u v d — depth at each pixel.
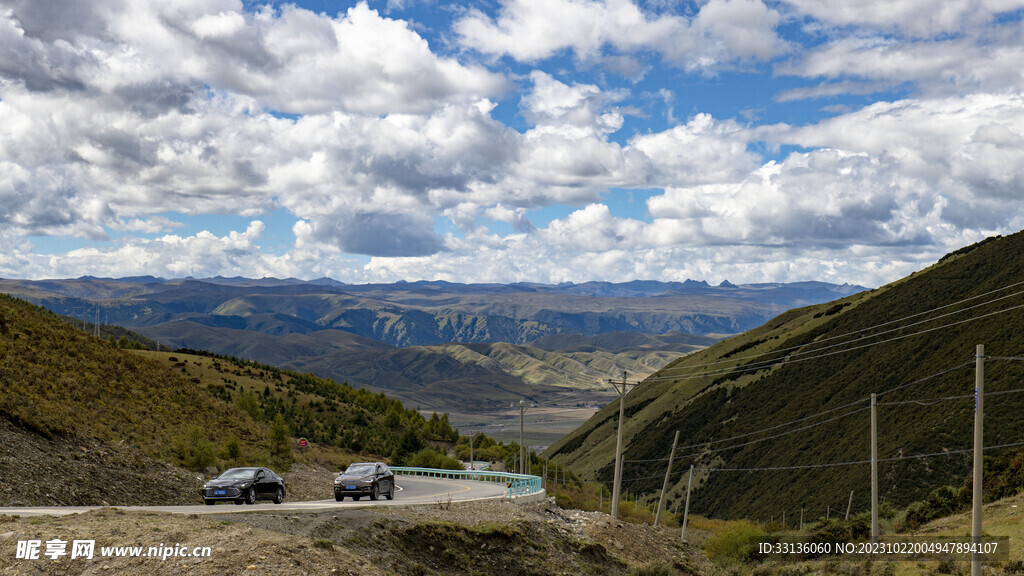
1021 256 128.38
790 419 135.62
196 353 119.69
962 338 112.38
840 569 36.28
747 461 132.62
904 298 150.88
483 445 129.62
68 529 20.80
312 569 20.48
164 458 43.94
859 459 101.12
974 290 129.88
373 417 112.38
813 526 57.09
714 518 120.50
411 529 31.86
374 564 26.05
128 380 58.06
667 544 51.28
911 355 122.56
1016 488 55.03
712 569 44.78
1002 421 85.06
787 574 38.06
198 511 28.83
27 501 28.70
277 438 60.97
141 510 26.31
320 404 103.62
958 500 57.00
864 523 53.41
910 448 92.19
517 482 53.53
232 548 20.47
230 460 50.94
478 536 34.50
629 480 158.75
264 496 35.88
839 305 187.12
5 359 46.38
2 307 58.53
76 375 51.34
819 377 145.25
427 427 126.81
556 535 40.72
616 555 42.00
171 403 58.62
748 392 161.75
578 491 105.75
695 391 182.12
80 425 41.25
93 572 18.53
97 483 34.09
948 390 100.06
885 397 114.56
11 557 18.50
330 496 50.12
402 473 77.81
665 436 167.00
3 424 35.09
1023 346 94.12
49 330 58.97
